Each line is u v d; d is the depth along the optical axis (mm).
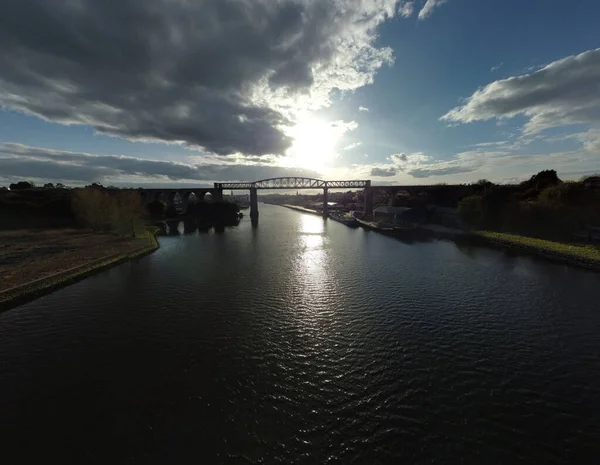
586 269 52125
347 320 32125
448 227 111125
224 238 91750
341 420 18234
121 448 16234
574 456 15766
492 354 25594
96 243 73625
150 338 28312
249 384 21656
